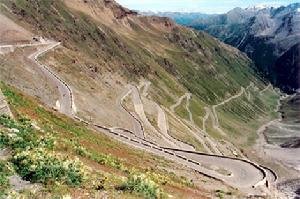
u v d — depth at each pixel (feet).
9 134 112.37
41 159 93.66
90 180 98.43
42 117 181.98
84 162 125.39
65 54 538.06
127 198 93.04
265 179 279.08
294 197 468.75
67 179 91.20
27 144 111.45
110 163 140.46
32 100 214.69
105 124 388.37
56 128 173.37
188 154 320.91
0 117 127.54
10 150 104.99
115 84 634.43
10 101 169.99
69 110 359.05
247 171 291.99
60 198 79.56
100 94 504.02
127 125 442.50
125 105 552.82
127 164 161.89
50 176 88.33
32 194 79.10
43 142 124.06
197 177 218.59
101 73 610.24
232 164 306.76
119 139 287.89
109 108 466.29
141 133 429.38
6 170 87.92
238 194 200.44
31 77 393.09
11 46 458.50
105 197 88.89
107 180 104.06
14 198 75.00
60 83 423.64
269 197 235.40
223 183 231.09
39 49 508.94
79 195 85.40
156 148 294.87
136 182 104.42
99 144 191.52
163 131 547.08
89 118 377.71
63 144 134.72
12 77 364.79
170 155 282.97
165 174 177.68
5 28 552.00
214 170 277.44
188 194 140.77
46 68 449.48
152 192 103.71
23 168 89.40
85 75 527.40
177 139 522.06
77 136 181.68
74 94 412.77
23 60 435.12
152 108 650.02
